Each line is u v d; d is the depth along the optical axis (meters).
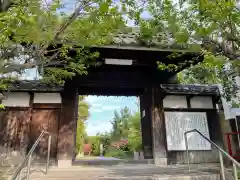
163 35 5.23
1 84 4.22
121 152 17.75
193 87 8.64
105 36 4.09
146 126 8.10
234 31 4.19
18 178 4.12
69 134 6.91
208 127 8.24
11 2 2.93
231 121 8.07
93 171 5.45
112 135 24.69
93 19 3.21
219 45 4.31
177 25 4.08
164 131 7.71
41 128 7.43
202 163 7.68
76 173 5.08
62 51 4.59
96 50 5.59
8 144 7.15
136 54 5.86
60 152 6.70
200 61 6.02
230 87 7.58
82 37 3.62
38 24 2.99
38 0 2.96
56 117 7.58
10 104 7.51
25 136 7.25
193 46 3.98
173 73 7.79
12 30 2.80
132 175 4.63
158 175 4.59
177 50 5.23
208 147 7.94
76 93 7.42
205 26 4.02
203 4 3.51
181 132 7.96
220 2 3.40
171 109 8.16
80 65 5.84
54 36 3.46
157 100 7.77
